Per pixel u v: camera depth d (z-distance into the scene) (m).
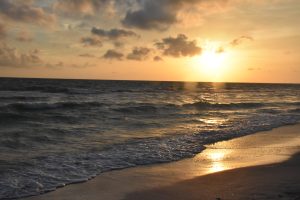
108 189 8.13
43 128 17.64
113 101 36.19
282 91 88.75
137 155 11.73
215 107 33.75
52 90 52.41
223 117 24.86
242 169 9.83
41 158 11.04
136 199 7.47
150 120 22.23
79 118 22.05
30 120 20.67
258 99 50.09
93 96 43.00
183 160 11.20
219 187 8.16
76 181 8.71
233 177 9.00
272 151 12.60
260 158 11.38
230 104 35.47
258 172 9.45
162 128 18.69
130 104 32.22
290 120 22.86
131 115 24.77
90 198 7.52
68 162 10.57
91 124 19.70
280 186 8.00
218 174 9.34
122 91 59.03
